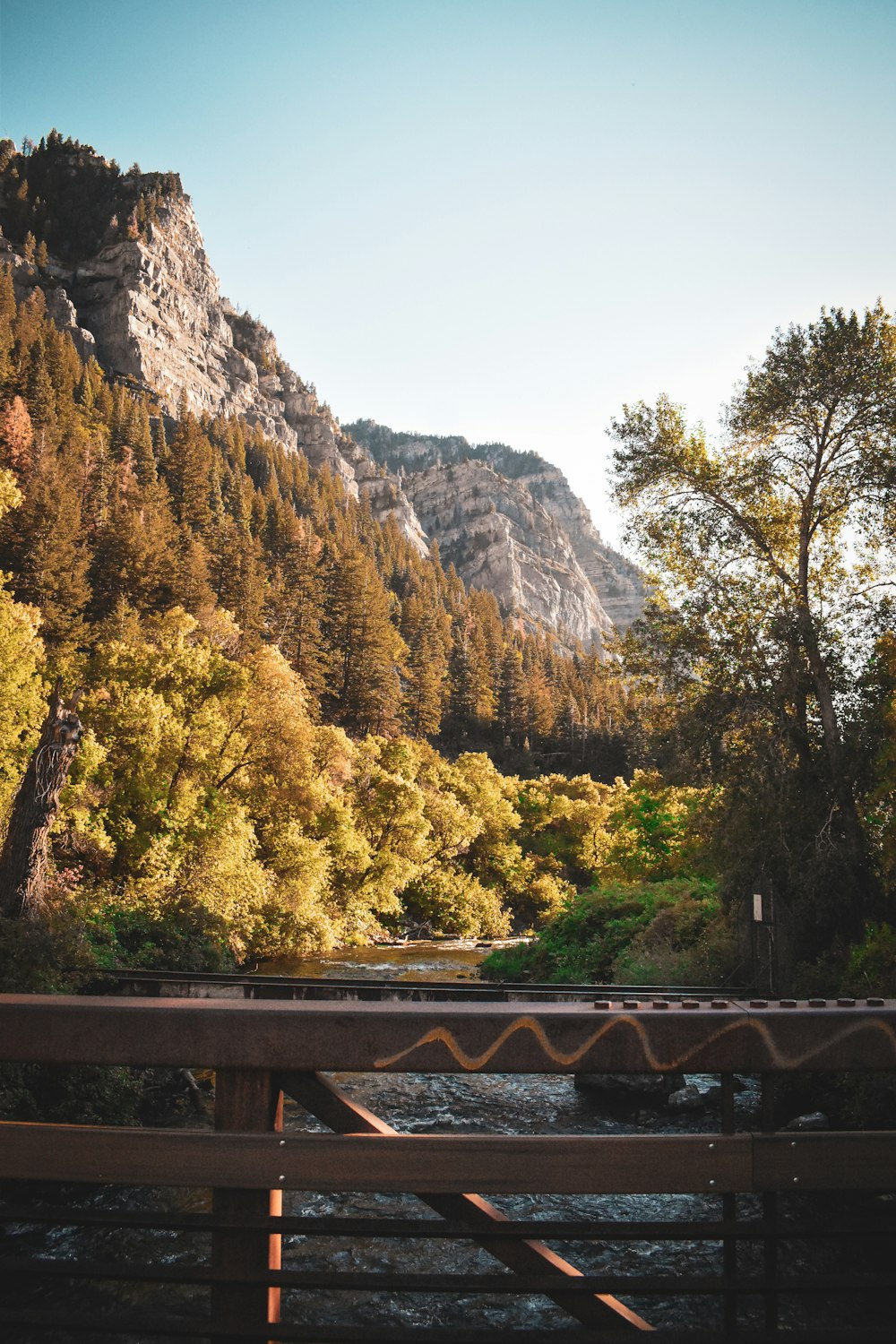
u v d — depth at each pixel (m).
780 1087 9.87
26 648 27.11
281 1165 2.12
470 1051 2.16
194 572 86.88
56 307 199.62
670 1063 2.19
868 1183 2.20
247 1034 2.15
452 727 123.50
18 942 9.34
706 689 18.31
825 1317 4.98
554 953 22.73
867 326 17.91
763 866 16.02
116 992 10.76
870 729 15.94
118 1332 2.09
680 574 19.67
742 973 15.21
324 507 182.25
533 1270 2.15
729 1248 2.20
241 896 24.44
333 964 25.78
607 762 119.44
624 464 19.59
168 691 29.70
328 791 39.44
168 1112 9.77
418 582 178.00
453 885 48.50
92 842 24.50
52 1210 2.13
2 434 101.31
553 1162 2.15
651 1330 2.10
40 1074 8.25
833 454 18.61
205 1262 5.98
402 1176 2.13
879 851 15.71
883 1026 2.23
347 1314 5.22
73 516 86.75
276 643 90.50
